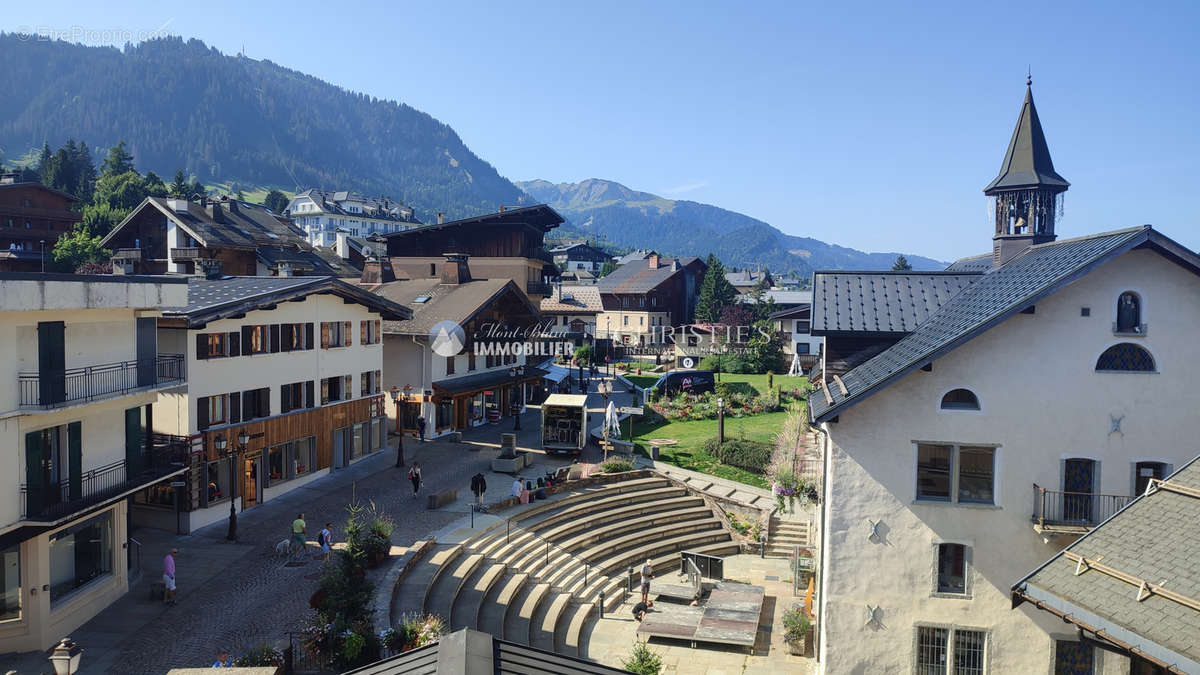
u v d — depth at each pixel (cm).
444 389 4953
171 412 3039
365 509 3394
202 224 7331
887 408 2027
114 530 2403
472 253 7444
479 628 2455
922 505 2020
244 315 3334
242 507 3331
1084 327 1947
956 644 2025
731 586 3094
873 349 2327
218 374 3189
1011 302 1900
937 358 1933
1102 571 1468
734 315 10262
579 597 2955
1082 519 1953
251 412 3409
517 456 4259
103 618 2273
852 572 2061
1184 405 1920
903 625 2044
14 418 1989
